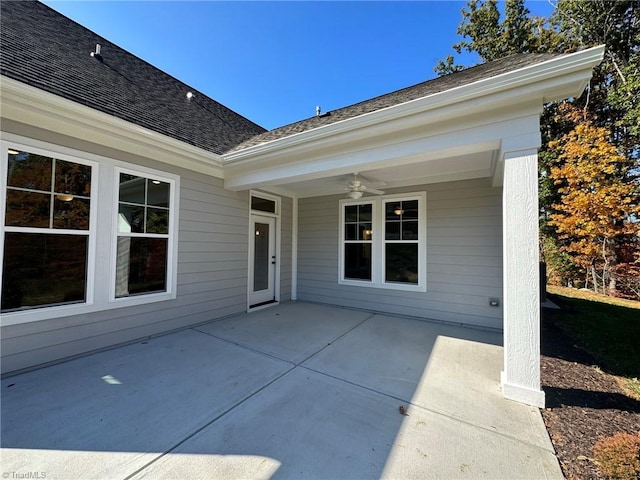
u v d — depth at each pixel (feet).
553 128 32.73
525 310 8.32
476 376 9.99
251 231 20.21
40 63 11.84
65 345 10.90
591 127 27.84
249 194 19.77
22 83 9.09
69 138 11.07
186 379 9.53
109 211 12.28
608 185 26.37
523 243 8.45
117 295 12.59
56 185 10.78
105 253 12.14
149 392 8.63
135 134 12.42
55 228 10.74
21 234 9.95
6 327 9.50
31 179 10.17
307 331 15.29
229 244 18.21
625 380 9.76
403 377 9.88
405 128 10.91
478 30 40.50
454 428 7.04
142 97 16.58
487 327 15.96
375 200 20.07
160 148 13.66
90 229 11.69
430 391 8.91
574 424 7.19
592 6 29.58
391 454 6.11
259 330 15.42
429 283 17.78
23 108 9.73
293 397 8.46
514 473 5.59
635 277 28.35
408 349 12.69
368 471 5.63
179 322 15.12
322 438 6.61
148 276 13.82
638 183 26.16
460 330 15.71
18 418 7.17
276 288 22.62
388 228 19.60
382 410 7.82
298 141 13.16
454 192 17.11
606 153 25.84
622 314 19.49
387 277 19.57
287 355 11.85
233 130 23.48
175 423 7.11
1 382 9.08
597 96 30.14
